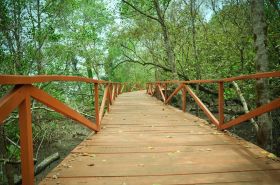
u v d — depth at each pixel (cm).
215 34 1376
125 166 380
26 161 249
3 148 863
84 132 1612
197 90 1435
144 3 1659
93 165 383
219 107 616
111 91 1285
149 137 569
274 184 312
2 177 879
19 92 236
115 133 615
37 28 1262
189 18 1619
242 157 414
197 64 1473
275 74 348
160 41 2134
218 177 336
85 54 2150
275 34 900
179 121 778
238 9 1214
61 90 1383
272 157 407
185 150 462
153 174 349
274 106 391
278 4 927
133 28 2131
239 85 1088
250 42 1052
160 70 2402
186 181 325
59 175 343
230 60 1201
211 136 568
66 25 1498
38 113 1176
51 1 1317
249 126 1365
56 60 1373
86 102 1859
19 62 1135
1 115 201
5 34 1133
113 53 2811
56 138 1499
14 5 1160
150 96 2008
